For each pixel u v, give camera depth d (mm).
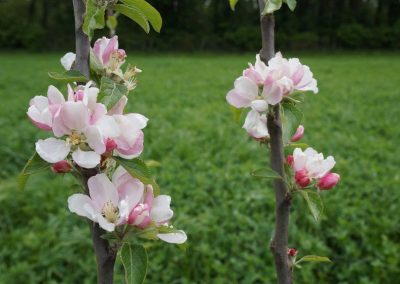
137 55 8523
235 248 1146
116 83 259
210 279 1060
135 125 248
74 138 237
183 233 269
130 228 257
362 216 1340
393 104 3330
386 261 1131
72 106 232
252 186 1524
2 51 8945
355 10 9914
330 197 1410
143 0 302
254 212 1350
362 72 5645
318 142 2129
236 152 1914
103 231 259
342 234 1202
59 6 9398
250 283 1024
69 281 1042
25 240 1147
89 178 251
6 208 1371
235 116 370
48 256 1093
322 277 1093
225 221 1263
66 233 1177
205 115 2777
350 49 9617
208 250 1106
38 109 246
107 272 260
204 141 2145
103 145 234
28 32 9008
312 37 9375
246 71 315
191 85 4324
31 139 2090
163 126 2393
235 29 9836
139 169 253
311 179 335
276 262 326
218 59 7938
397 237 1271
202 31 9906
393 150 2082
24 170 253
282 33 9391
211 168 1708
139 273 251
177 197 1399
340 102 3367
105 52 286
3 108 2895
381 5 9828
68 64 297
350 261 1145
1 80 4551
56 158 235
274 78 310
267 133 336
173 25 9688
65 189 1448
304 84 323
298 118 314
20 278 1029
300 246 1184
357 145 2090
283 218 324
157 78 4883
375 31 9492
